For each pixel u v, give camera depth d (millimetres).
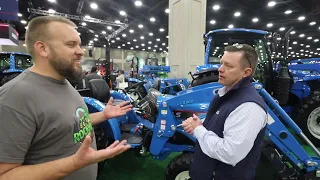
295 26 12094
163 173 2736
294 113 4090
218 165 1201
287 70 3463
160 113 1996
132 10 10789
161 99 2057
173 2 5609
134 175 2688
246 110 1053
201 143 1152
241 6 9516
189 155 1974
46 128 830
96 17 11461
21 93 785
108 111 1395
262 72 3533
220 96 1270
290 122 1852
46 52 880
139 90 3574
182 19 5375
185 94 1993
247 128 1024
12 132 736
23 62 7953
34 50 891
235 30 3291
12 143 733
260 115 1063
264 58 3445
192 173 1346
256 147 1134
